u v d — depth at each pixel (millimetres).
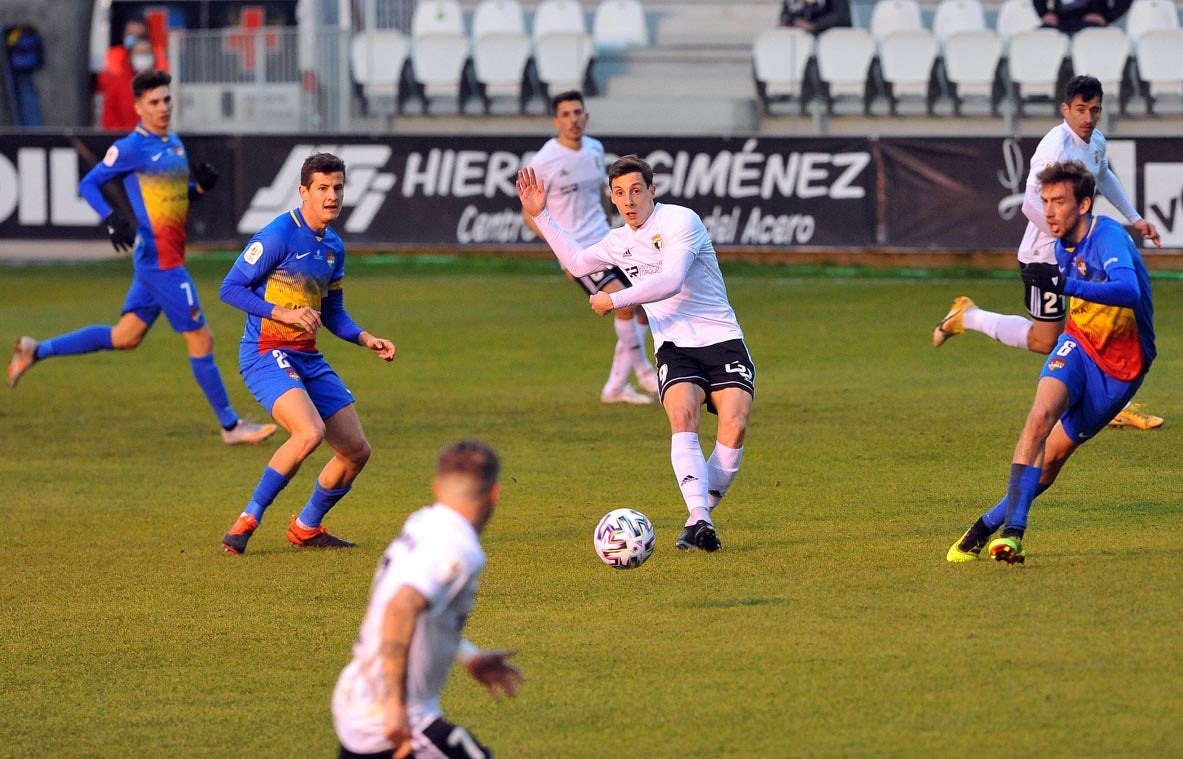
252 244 26766
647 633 20875
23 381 49219
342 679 13719
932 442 35156
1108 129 72250
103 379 49406
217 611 23297
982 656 18922
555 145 43062
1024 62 73375
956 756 15938
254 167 71062
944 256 65312
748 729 17078
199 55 79938
